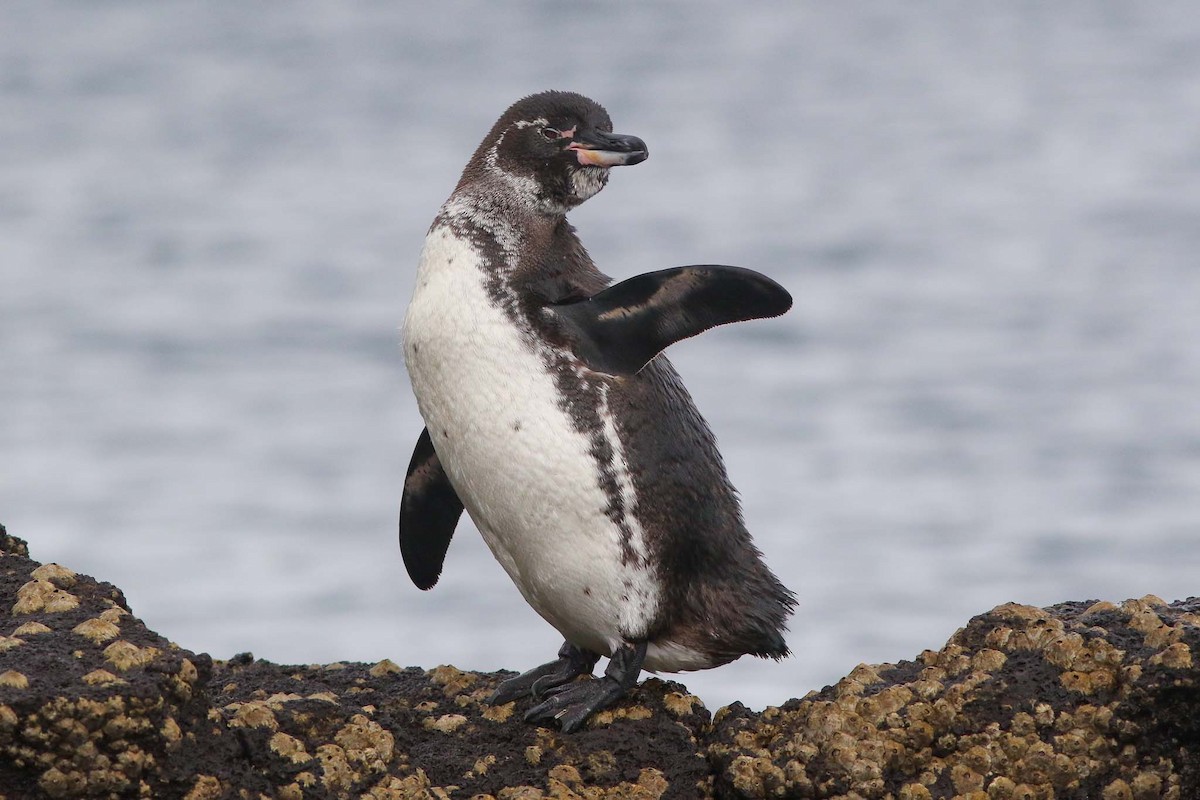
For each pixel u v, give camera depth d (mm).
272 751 17953
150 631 18078
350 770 18281
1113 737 18641
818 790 18688
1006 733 18672
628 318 20984
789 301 20359
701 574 21406
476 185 22078
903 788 18516
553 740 20375
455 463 21531
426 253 21688
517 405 20719
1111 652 18984
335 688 22016
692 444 21531
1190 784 18750
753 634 21609
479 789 19516
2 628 18156
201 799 16938
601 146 21906
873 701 19078
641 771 19875
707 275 20656
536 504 20922
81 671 16844
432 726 20750
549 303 21219
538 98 22344
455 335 20906
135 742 16578
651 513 20969
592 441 20750
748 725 20016
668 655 21844
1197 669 18266
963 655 19766
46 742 16172
